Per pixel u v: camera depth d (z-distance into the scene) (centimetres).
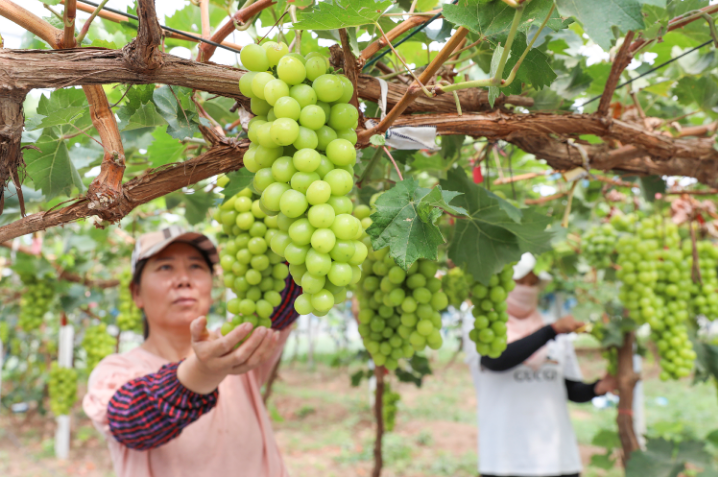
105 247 428
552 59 193
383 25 170
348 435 789
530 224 156
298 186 92
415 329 143
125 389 151
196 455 186
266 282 147
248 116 123
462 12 103
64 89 133
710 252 252
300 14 99
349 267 91
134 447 156
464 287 188
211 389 144
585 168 183
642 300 244
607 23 93
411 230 95
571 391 364
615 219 301
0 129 95
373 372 427
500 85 104
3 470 633
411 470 650
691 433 342
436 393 1045
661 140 173
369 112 170
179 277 214
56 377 387
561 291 394
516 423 334
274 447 215
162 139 159
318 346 1741
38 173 146
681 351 239
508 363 300
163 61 104
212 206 259
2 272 423
